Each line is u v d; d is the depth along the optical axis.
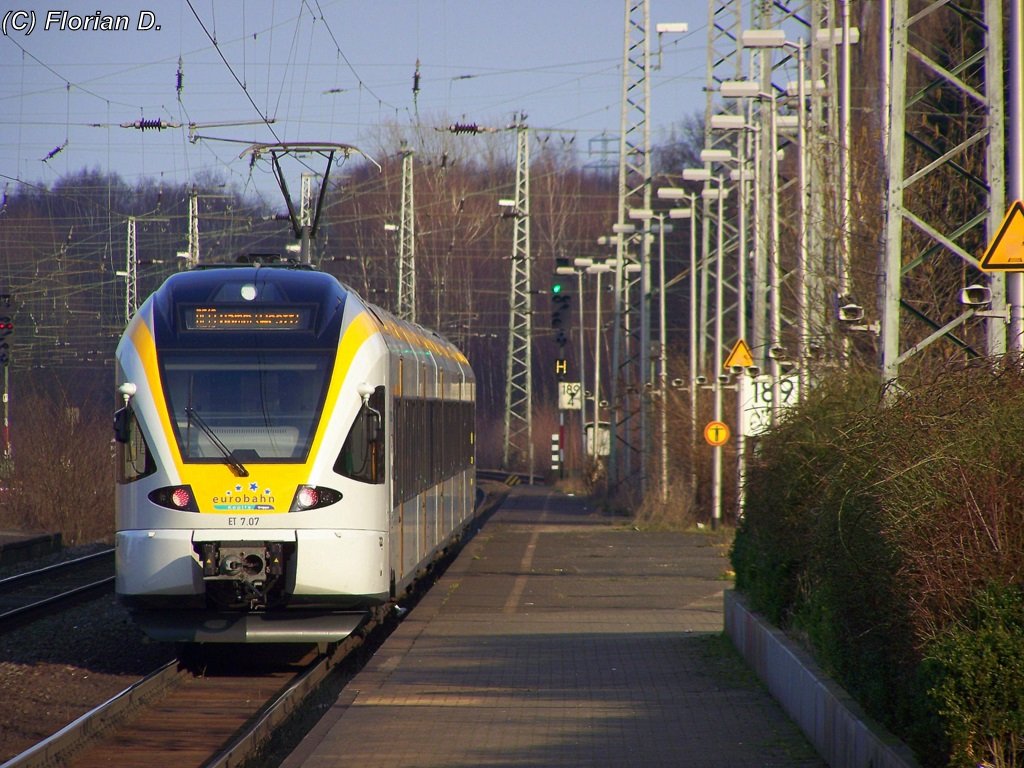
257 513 51.88
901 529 28.36
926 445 29.64
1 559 103.50
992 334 50.03
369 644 64.31
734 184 157.38
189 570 51.41
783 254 110.12
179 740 42.91
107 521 133.62
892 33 58.16
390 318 66.12
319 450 52.72
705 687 44.78
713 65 136.25
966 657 25.02
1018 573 26.88
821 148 94.19
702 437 139.00
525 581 85.56
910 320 83.56
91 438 135.62
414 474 67.31
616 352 180.12
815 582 39.19
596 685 45.50
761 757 34.41
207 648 61.03
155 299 55.91
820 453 42.66
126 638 63.69
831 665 35.47
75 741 40.59
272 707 45.00
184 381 53.44
